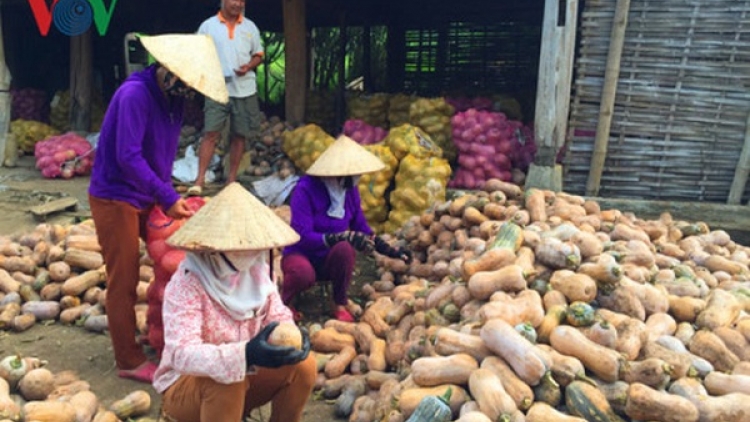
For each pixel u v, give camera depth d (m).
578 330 3.14
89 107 11.11
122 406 3.47
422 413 2.71
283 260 4.74
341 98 10.64
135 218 3.71
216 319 2.53
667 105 6.36
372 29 14.86
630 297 3.54
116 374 4.08
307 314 5.04
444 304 3.94
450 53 11.93
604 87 6.35
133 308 3.92
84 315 4.87
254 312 2.62
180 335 2.42
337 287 4.78
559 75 6.28
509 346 2.91
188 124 10.51
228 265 2.50
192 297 2.47
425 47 12.13
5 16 12.15
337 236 4.55
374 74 14.96
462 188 7.37
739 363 3.08
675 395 2.74
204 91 3.30
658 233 5.20
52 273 5.09
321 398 3.87
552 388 2.82
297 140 8.05
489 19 11.41
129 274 3.78
